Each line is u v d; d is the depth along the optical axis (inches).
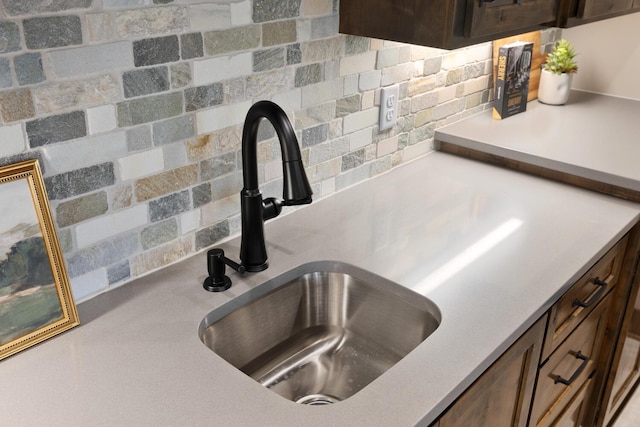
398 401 40.0
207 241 58.0
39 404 39.1
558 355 62.6
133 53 46.2
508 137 82.4
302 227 63.4
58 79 42.5
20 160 42.2
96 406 39.0
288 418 38.4
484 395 48.1
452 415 43.6
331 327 59.9
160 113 49.7
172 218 54.0
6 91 40.2
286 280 55.2
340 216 65.9
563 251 59.5
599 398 83.7
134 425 37.6
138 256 52.4
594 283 65.0
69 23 41.9
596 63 104.6
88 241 48.3
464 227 63.9
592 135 83.9
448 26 53.9
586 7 68.6
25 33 39.9
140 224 51.6
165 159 51.4
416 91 78.0
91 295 50.1
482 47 88.4
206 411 38.8
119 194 49.1
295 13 57.7
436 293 52.2
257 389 40.9
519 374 54.6
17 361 43.0
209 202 56.7
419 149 82.9
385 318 55.9
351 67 66.6
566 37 106.6
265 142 60.0
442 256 58.1
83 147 45.5
